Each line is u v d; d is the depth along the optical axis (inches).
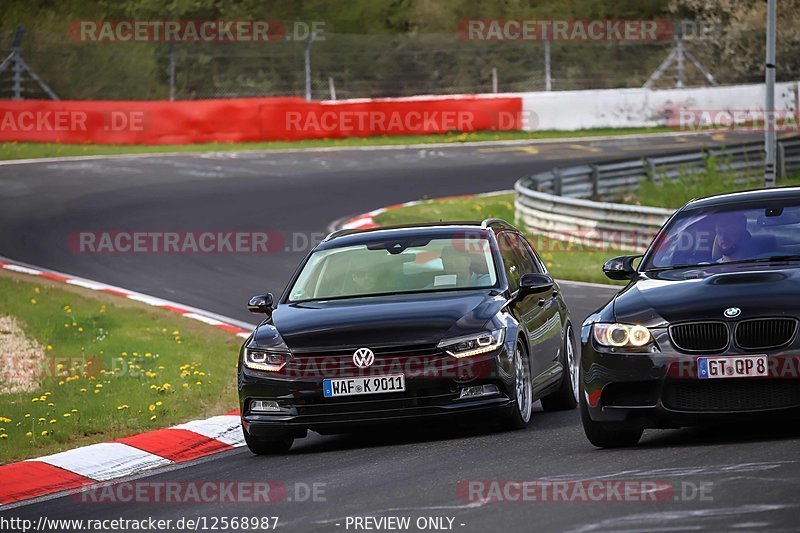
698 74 6515.8
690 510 762.2
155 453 1286.9
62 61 6294.3
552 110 5344.5
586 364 1061.1
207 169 4286.4
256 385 1210.6
